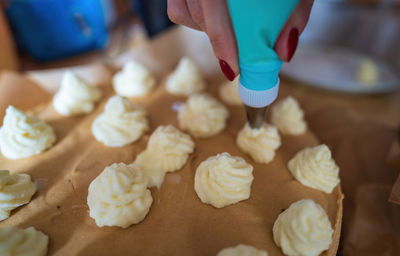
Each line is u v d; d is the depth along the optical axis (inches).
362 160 33.8
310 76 49.9
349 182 31.7
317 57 55.6
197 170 25.9
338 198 25.4
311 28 61.3
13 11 50.6
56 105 35.3
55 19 54.0
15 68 50.7
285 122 32.2
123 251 21.2
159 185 25.9
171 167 27.0
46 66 58.1
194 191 25.5
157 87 40.8
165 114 35.3
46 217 23.4
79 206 24.2
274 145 28.9
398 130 36.8
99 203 22.7
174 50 48.3
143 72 39.0
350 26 58.6
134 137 30.4
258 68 17.8
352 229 27.7
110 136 29.9
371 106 44.5
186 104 34.0
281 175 27.3
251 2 15.5
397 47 55.1
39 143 29.0
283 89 44.5
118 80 39.5
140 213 23.0
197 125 31.0
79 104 34.7
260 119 26.6
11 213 23.7
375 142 35.3
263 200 24.8
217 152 29.3
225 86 38.4
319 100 44.4
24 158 28.7
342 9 59.7
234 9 15.9
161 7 57.1
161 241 21.8
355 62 54.6
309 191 25.7
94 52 63.6
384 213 28.6
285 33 16.6
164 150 27.0
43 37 54.5
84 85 35.5
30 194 24.8
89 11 58.6
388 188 30.5
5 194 23.1
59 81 39.7
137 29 74.2
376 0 60.7
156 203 24.6
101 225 22.5
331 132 37.4
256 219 23.3
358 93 44.8
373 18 56.2
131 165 25.0
